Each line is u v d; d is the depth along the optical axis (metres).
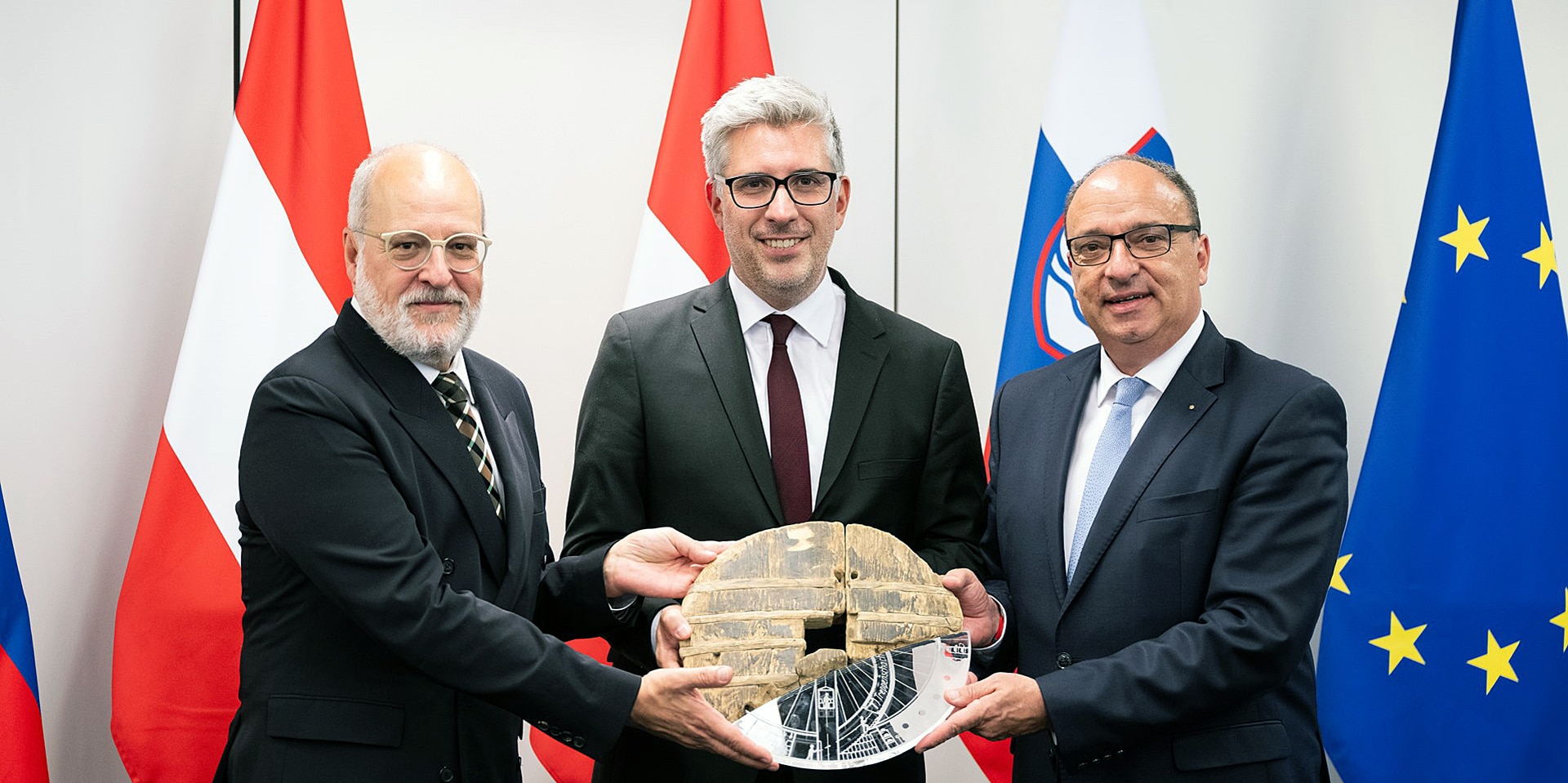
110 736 2.86
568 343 3.10
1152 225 1.97
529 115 3.08
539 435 3.07
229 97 2.94
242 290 2.60
